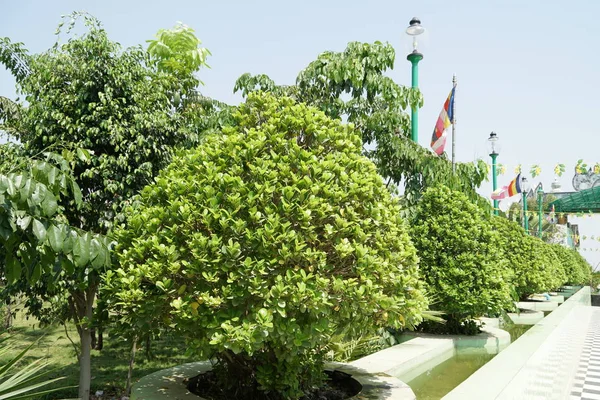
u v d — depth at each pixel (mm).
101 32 6066
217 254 3590
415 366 6391
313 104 9023
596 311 17766
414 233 9031
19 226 3383
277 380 4016
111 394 6691
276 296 3463
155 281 3701
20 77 7195
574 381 7160
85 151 4082
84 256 3494
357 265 3777
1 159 5730
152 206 4324
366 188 4066
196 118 8008
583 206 33438
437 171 9484
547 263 17844
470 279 8523
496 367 4027
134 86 6223
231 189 3900
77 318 6270
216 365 4484
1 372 3266
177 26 8195
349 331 4004
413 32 9984
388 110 9266
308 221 3697
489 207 10227
